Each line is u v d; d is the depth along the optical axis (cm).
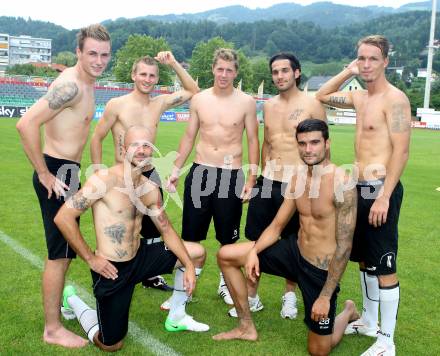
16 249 652
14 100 4125
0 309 475
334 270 403
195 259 471
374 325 466
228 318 490
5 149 1675
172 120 4416
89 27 420
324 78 11225
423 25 17350
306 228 422
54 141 429
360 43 444
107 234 407
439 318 501
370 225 427
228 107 550
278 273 451
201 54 10094
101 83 5031
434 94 8012
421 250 733
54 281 424
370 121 447
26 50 18088
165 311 500
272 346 434
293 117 529
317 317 405
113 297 402
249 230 552
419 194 1216
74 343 420
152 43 9688
